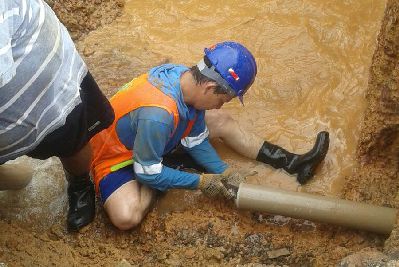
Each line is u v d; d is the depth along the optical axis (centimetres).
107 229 287
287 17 371
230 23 373
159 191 295
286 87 340
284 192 272
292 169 304
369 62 345
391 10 278
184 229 282
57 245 273
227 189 279
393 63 279
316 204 267
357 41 356
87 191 288
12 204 291
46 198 295
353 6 371
